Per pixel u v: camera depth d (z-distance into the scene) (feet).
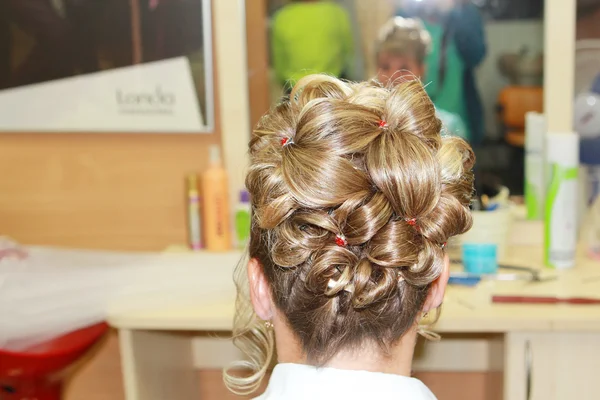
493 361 4.87
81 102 5.48
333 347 2.30
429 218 2.26
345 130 2.21
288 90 5.30
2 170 5.70
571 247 4.84
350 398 2.26
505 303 4.17
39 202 5.73
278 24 5.23
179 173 5.59
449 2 5.09
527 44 5.12
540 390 4.04
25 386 4.48
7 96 5.49
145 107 5.45
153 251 5.70
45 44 5.41
